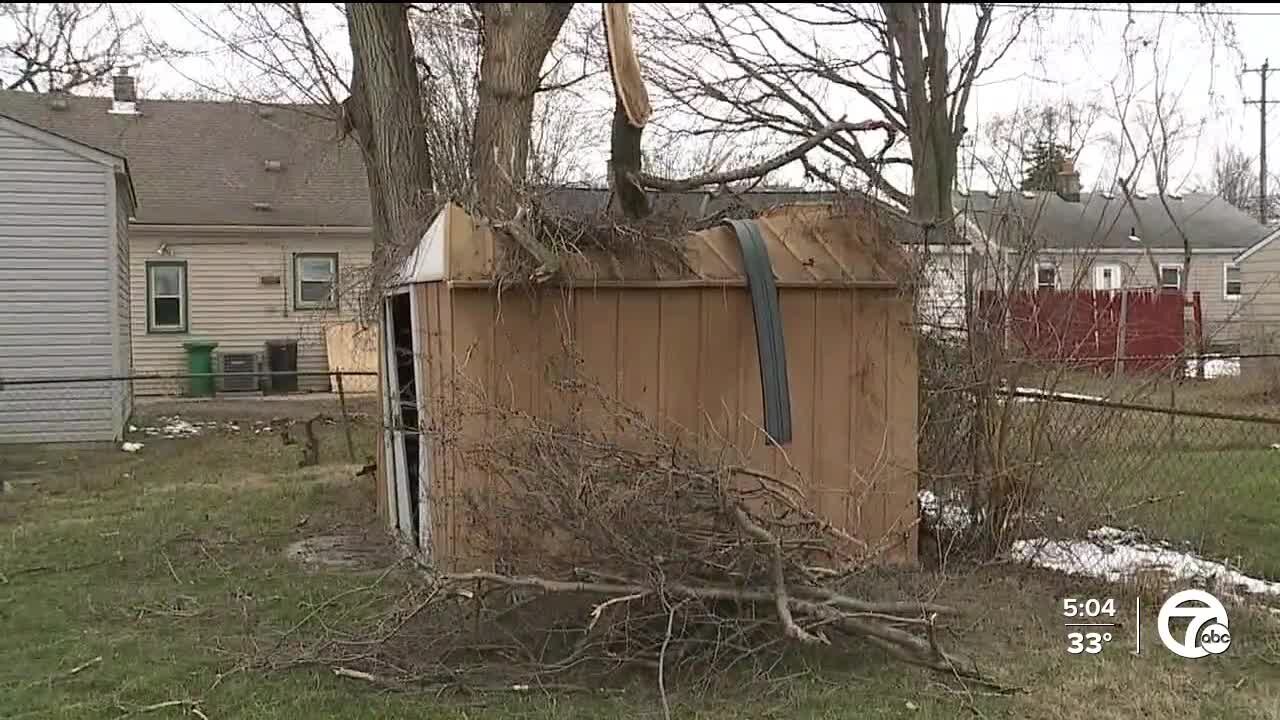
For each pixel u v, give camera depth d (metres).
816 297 6.42
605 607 4.40
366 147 9.23
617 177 6.80
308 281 23.16
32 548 7.63
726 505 4.59
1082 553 6.66
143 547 7.65
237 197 23.33
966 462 6.62
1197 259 32.81
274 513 8.92
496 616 4.76
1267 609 5.62
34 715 4.46
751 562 4.64
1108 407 6.43
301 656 4.88
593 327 6.07
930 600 5.25
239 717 4.39
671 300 6.21
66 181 14.35
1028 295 6.61
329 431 14.80
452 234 6.00
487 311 5.93
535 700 4.47
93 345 14.45
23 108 24.17
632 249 6.20
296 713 4.41
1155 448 8.31
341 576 6.75
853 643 4.89
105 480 10.88
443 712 4.39
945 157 10.37
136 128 24.62
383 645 4.80
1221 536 7.19
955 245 6.80
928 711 4.36
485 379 5.90
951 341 6.67
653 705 4.41
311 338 22.86
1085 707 4.43
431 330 6.36
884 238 6.60
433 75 11.00
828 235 6.56
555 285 5.98
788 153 6.81
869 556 5.29
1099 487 7.32
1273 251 25.95
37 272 14.31
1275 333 19.06
